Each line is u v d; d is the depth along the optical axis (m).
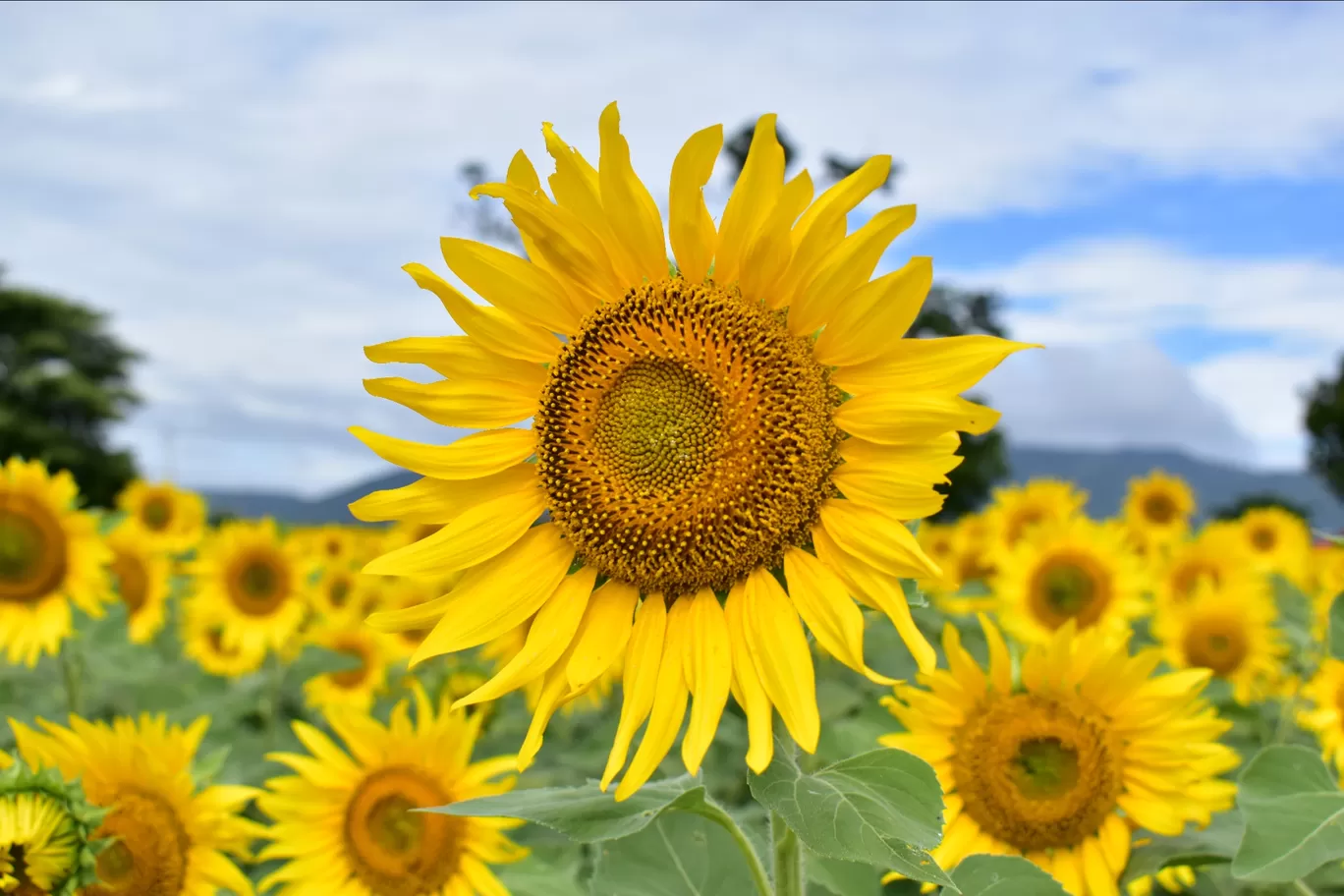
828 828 0.49
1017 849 0.78
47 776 0.73
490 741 1.20
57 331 14.51
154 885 0.79
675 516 0.57
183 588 1.87
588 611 0.58
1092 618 1.29
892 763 0.52
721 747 1.13
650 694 0.56
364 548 2.57
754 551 0.56
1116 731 0.78
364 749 0.88
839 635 0.53
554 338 0.61
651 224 0.58
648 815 0.54
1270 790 0.64
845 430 0.56
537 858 0.92
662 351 0.59
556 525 0.60
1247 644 1.23
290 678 1.40
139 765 0.80
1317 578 1.76
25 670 1.30
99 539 1.24
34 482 1.22
